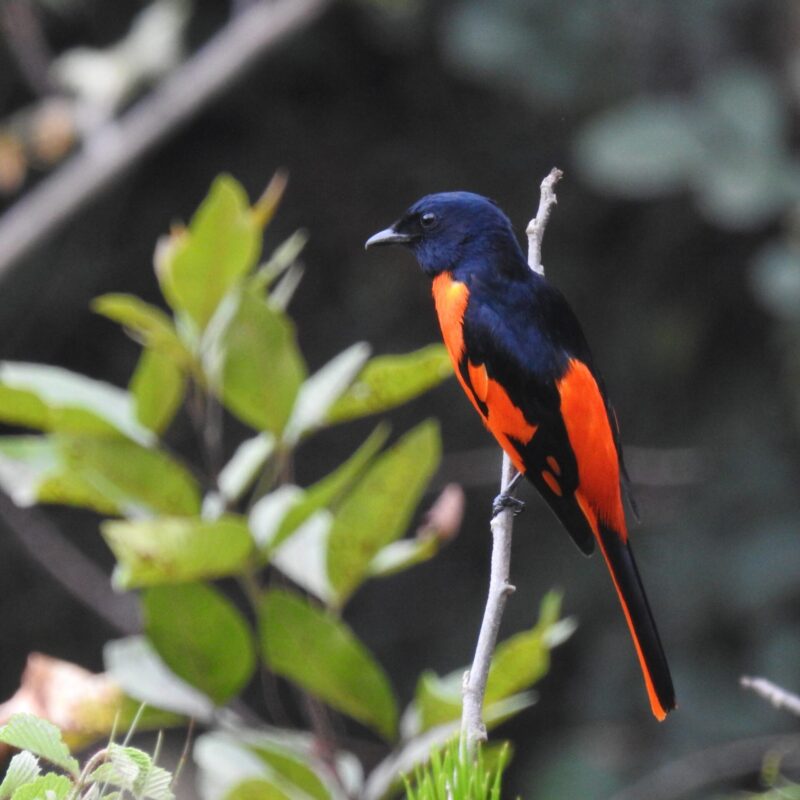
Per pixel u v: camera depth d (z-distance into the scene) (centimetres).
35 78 1166
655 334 1547
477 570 1648
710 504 1402
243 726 564
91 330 1656
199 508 543
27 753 290
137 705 532
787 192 1180
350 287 1677
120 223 1655
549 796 1288
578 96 1367
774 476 1405
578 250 1606
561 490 562
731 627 1342
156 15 1171
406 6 1473
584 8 1352
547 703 1579
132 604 1067
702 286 1552
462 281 608
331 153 1678
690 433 1500
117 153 1202
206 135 1670
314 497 512
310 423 555
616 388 1552
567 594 1498
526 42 1345
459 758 305
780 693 462
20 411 530
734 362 1533
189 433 1603
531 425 566
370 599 1645
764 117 1198
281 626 535
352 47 1638
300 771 540
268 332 533
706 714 1292
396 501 533
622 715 1386
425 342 1666
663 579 1364
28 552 1586
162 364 546
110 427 530
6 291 1620
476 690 402
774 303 1183
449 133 1667
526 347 577
